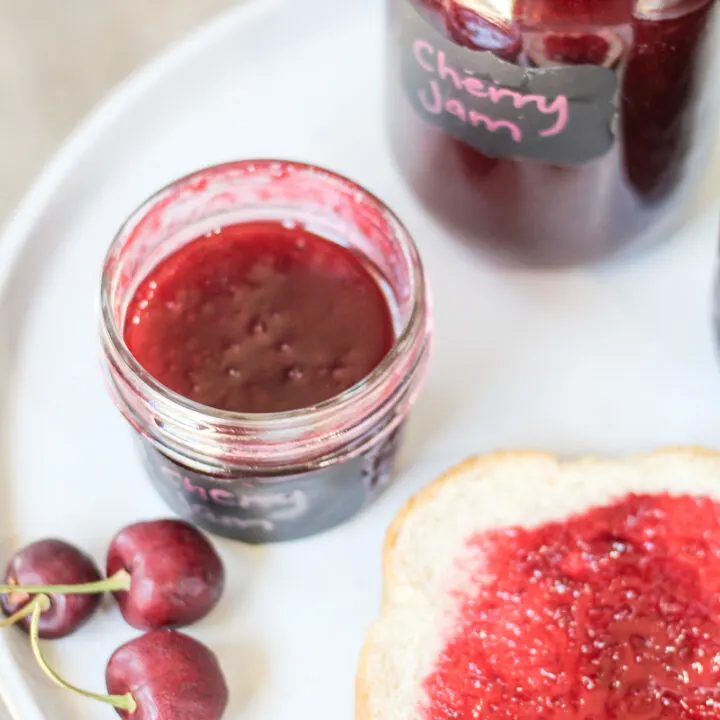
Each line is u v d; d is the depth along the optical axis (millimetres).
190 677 423
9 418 469
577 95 429
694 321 483
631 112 436
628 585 436
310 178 445
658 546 441
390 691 432
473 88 435
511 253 477
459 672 432
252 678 437
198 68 520
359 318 441
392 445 444
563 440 468
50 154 614
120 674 424
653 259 494
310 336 438
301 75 526
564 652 431
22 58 629
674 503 447
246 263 449
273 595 448
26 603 431
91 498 459
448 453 467
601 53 422
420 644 436
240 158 511
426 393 474
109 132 508
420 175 474
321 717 433
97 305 432
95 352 479
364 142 516
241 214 456
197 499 440
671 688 427
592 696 427
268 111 520
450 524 450
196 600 435
